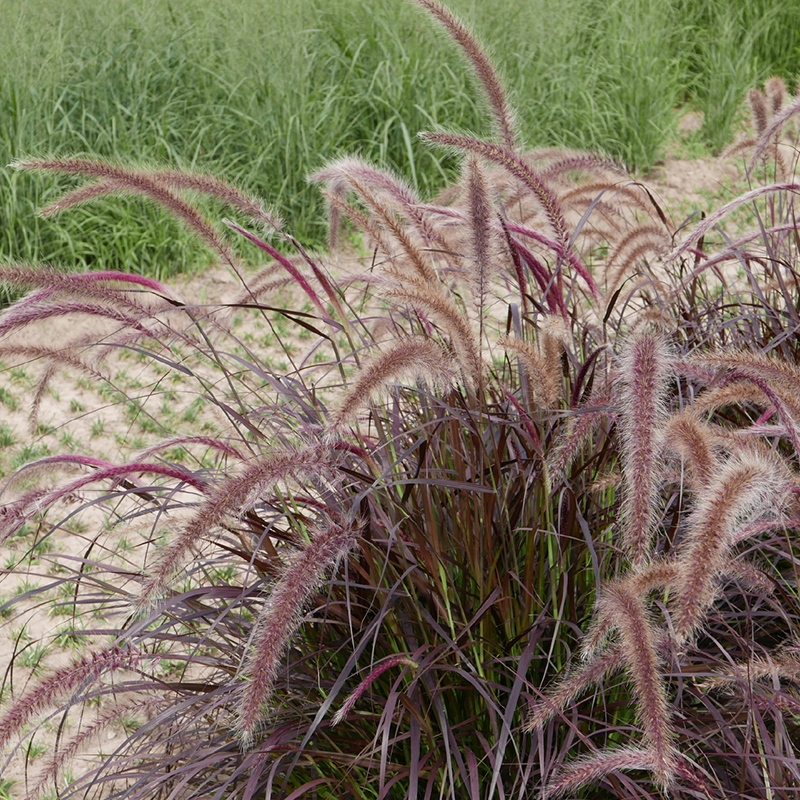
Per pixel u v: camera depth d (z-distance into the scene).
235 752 2.46
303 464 2.00
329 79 8.52
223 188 2.72
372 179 2.81
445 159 8.20
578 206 3.67
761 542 2.50
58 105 7.48
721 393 2.15
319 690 2.54
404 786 2.53
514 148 2.96
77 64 7.98
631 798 2.18
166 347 2.63
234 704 2.55
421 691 2.46
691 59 10.61
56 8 8.50
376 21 8.51
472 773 2.17
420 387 2.68
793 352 2.97
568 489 2.41
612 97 9.16
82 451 5.29
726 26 9.89
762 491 1.79
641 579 1.87
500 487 2.46
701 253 3.14
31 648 3.95
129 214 7.31
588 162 3.44
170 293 2.73
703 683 2.29
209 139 8.06
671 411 2.92
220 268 7.27
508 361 3.04
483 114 8.04
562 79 8.94
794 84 10.13
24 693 2.08
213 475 2.58
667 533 2.47
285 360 6.07
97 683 2.61
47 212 2.67
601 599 1.95
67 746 2.62
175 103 8.19
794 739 2.54
